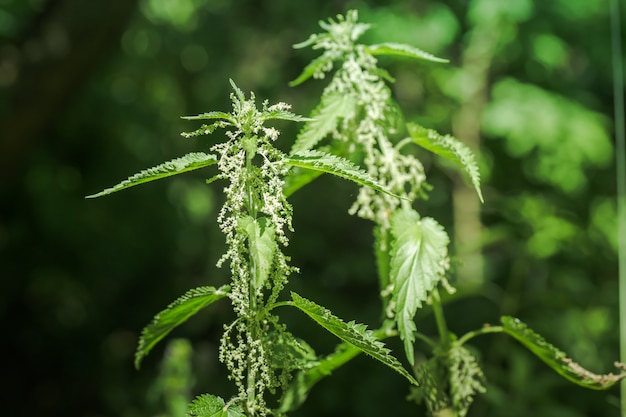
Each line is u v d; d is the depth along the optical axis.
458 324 5.45
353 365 5.66
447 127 6.42
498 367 4.57
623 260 2.82
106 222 6.75
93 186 6.68
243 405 1.26
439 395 1.67
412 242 1.49
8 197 6.30
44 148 6.39
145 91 7.61
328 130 1.64
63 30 4.76
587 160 6.23
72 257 6.66
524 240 4.70
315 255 7.06
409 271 1.47
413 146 5.90
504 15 6.04
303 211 7.23
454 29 6.22
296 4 7.09
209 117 1.24
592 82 6.91
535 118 6.03
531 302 4.71
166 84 7.97
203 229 7.75
